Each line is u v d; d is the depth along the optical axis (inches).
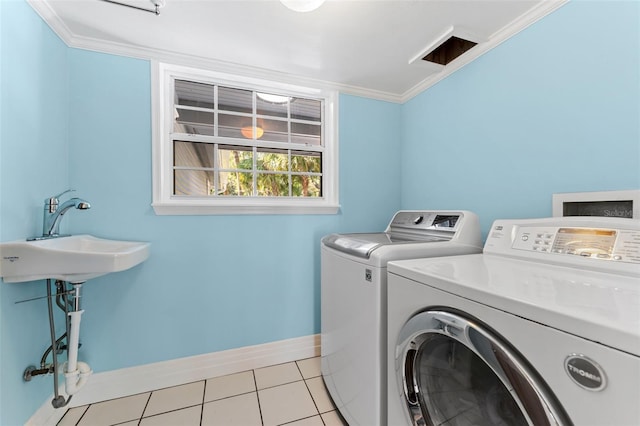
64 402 47.7
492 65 60.5
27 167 46.2
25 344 45.6
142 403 57.7
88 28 55.6
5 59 41.4
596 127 43.3
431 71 74.3
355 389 46.9
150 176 63.6
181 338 66.0
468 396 30.5
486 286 27.1
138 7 49.6
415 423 34.7
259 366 72.2
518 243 43.1
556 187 48.7
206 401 58.2
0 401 39.9
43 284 50.6
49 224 48.9
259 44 62.0
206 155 73.0
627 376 16.5
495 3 49.9
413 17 53.6
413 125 85.7
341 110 83.0
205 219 68.4
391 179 90.0
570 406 19.4
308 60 68.9
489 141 61.4
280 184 80.4
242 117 76.2
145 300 63.1
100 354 59.5
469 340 26.4
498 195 59.4
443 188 74.4
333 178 83.0
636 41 38.9
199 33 57.8
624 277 29.9
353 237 59.2
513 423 25.7
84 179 58.8
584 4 44.6
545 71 50.3
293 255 77.1
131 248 52.7
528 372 21.9
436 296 31.5
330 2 49.3
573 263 34.6
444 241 53.0
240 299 71.6
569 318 19.4
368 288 43.4
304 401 57.9
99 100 59.9
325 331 61.6
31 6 46.9
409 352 35.6
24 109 45.4
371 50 64.7
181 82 70.7
